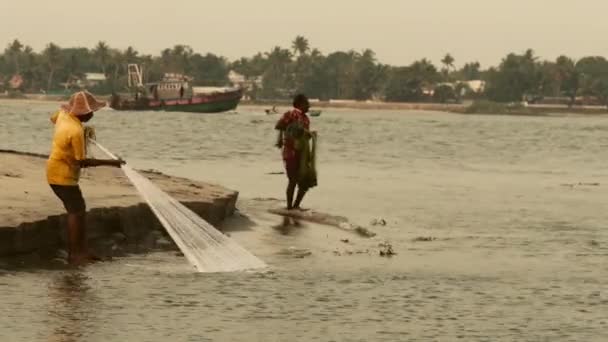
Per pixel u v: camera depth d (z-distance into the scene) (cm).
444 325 1731
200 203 2872
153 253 2448
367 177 5434
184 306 1830
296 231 2952
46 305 1798
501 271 2319
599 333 1689
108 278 2089
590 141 12825
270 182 4781
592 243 2847
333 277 2188
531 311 1862
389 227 3164
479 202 4078
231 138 10612
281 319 1752
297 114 3362
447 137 13062
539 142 12138
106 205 2523
